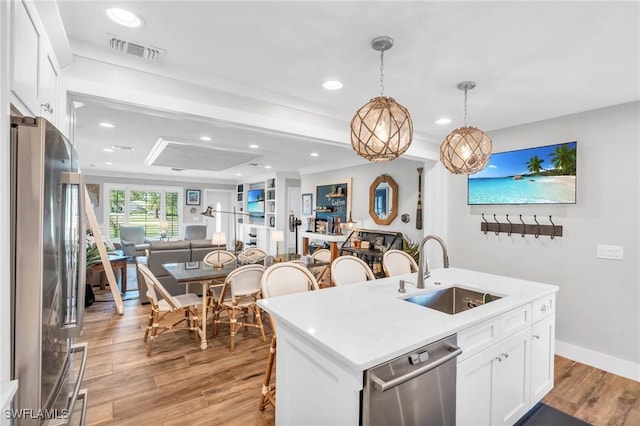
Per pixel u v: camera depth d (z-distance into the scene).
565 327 3.09
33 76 1.28
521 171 3.36
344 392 1.25
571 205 3.04
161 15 1.63
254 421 2.11
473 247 3.83
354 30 1.74
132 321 3.96
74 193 1.38
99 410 2.20
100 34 1.82
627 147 2.72
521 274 3.40
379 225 5.61
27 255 1.04
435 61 2.06
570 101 2.72
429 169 4.25
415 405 1.33
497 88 2.48
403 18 1.61
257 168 7.81
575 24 1.62
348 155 5.74
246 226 10.16
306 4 1.52
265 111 2.71
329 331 1.45
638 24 1.61
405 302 1.91
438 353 1.42
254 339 3.46
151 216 9.48
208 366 2.84
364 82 2.42
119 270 6.10
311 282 2.37
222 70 2.26
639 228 2.66
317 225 7.06
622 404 2.35
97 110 3.24
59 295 1.28
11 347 1.03
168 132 4.14
